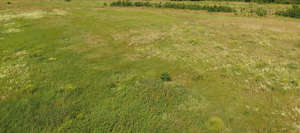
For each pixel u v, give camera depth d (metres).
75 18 29.94
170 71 12.38
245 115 8.30
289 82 10.82
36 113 8.05
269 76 11.59
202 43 18.03
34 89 9.68
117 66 12.97
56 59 13.54
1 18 27.67
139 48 16.80
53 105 8.58
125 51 16.08
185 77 11.60
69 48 16.08
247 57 14.64
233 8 42.44
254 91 10.07
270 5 44.78
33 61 12.98
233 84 10.77
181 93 9.80
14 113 8.02
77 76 11.19
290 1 45.44
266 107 8.82
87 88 9.98
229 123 7.80
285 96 9.61
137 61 13.97
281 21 30.36
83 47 16.56
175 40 19.00
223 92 10.00
